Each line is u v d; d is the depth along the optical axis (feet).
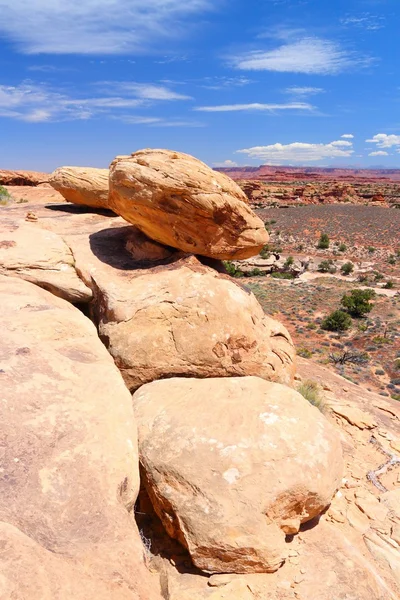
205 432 18.99
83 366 19.33
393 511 23.16
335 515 21.80
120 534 12.79
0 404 14.97
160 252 29.96
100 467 14.55
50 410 15.75
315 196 512.63
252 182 504.02
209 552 16.31
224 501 16.79
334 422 32.86
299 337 109.70
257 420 19.71
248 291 29.40
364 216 366.22
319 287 172.24
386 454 29.40
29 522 11.90
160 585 16.47
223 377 25.26
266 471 17.65
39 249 28.96
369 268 237.66
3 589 9.10
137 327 24.71
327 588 16.67
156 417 20.33
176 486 17.52
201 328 25.44
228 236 27.78
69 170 38.63
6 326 20.57
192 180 25.23
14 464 13.29
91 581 10.82
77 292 27.02
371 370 89.86
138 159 26.27
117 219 37.35
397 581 18.47
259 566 16.42
